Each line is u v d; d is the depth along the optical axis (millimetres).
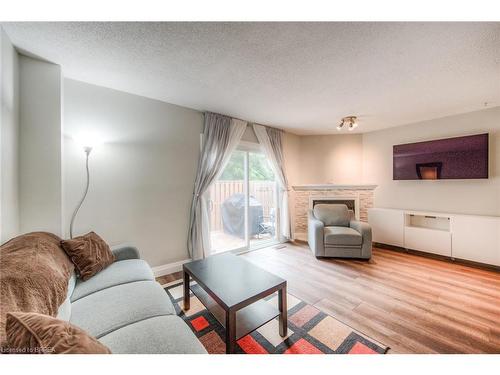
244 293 1491
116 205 2482
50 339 654
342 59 1865
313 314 1911
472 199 3264
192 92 2549
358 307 2021
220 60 1881
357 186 4359
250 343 1568
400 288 2383
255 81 2273
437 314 1910
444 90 2506
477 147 3127
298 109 3129
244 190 3867
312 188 4582
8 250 1198
